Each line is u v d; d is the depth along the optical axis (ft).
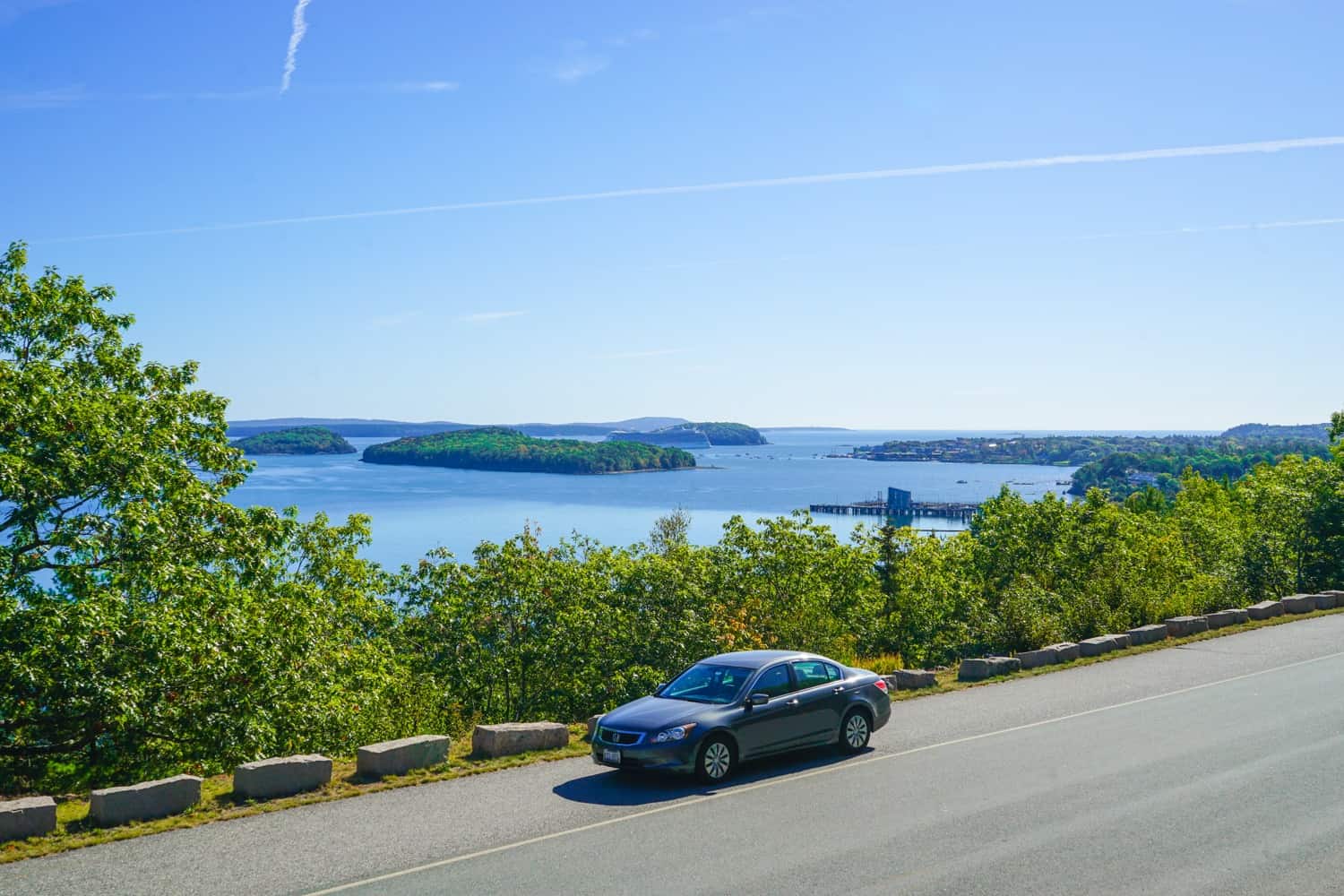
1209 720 48.21
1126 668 64.90
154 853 29.60
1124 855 29.14
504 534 427.33
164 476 55.83
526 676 77.66
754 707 39.50
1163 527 144.25
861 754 43.14
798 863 28.63
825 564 102.68
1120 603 89.61
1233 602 99.71
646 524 485.56
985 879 27.20
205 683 51.72
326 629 65.51
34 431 51.57
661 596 78.89
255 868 28.27
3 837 30.42
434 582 76.18
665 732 37.35
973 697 56.65
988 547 120.67
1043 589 97.66
